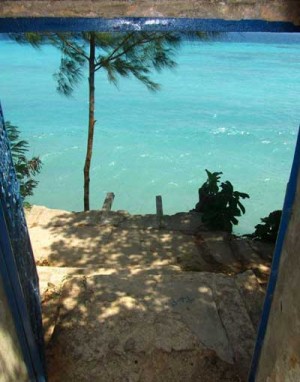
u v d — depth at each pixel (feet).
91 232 17.87
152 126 56.75
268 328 6.11
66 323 10.28
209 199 19.66
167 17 3.99
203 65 108.06
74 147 48.32
